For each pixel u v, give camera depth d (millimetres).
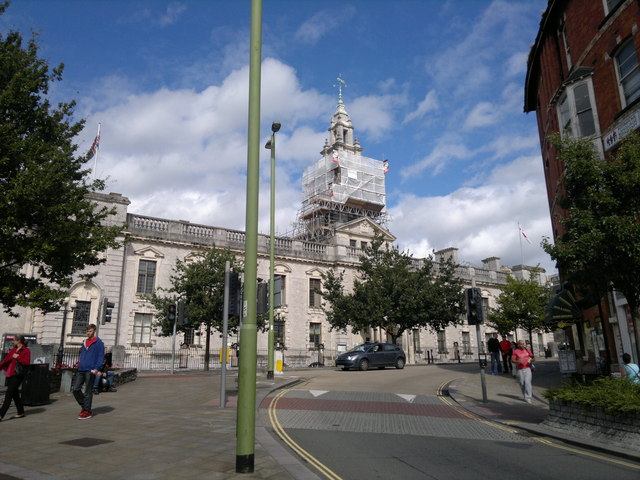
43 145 13461
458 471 6188
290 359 37562
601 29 15859
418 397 13789
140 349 31250
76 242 14234
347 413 10906
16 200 12203
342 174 54812
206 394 13602
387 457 6914
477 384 17281
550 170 21141
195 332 29688
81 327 29406
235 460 6090
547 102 20984
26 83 13570
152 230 33219
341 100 60031
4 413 9133
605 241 9289
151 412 10266
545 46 20672
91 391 9492
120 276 31062
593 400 8172
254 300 5777
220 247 34594
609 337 15789
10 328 27031
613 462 6734
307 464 6395
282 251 39188
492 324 50906
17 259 13328
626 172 9586
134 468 5688
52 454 6375
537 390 15641
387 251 37375
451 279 38188
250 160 6078
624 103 14922
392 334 35969
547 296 34562
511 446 7824
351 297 35625
